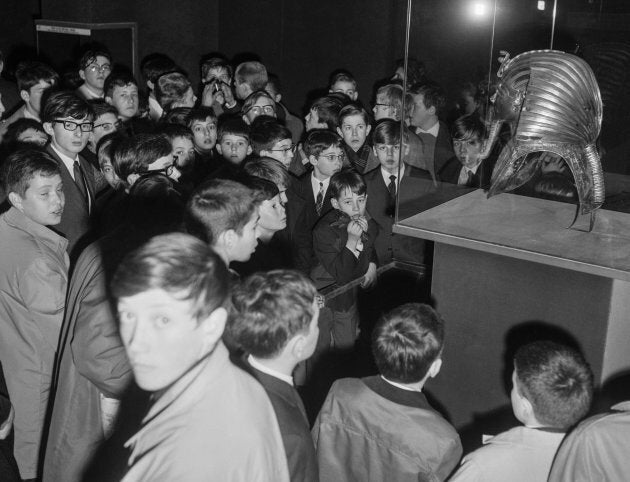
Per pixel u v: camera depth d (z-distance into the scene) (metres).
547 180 2.75
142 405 2.38
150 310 1.47
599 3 3.02
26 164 2.77
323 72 7.09
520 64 2.42
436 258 2.56
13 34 7.38
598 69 3.02
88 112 3.78
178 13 7.31
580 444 1.75
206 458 1.43
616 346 2.37
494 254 2.45
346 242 3.37
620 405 1.87
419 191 2.86
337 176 3.41
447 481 1.90
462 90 3.24
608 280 2.27
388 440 1.97
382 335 2.01
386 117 4.81
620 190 2.81
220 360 1.52
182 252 1.50
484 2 3.25
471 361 2.58
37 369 2.79
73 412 2.39
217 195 2.28
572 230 2.48
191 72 7.54
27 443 2.84
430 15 3.15
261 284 1.86
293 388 1.91
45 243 2.84
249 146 4.32
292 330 1.83
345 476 2.06
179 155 4.02
